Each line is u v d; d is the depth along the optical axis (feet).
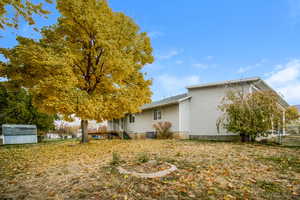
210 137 42.42
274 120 29.78
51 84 22.66
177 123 44.93
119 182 11.15
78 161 17.93
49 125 65.26
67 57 24.47
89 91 32.17
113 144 31.60
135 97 31.65
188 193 9.46
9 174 14.06
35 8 15.96
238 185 10.53
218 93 42.32
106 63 28.55
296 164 15.17
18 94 58.65
